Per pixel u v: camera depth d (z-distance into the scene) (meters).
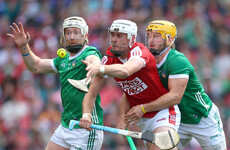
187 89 20.17
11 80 42.34
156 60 19.14
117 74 16.44
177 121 19.11
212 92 41.59
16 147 36.97
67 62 19.77
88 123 18.11
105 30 45.09
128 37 18.05
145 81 18.62
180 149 22.22
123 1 48.16
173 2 48.50
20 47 20.38
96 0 48.75
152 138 17.75
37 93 40.03
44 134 36.94
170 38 19.06
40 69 20.75
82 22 19.36
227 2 52.00
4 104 40.03
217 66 45.34
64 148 20.17
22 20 48.41
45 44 45.12
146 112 19.33
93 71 15.93
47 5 49.41
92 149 19.84
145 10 47.50
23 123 38.06
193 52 45.00
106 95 37.25
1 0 50.47
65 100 19.73
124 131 17.91
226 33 49.56
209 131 21.34
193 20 47.19
